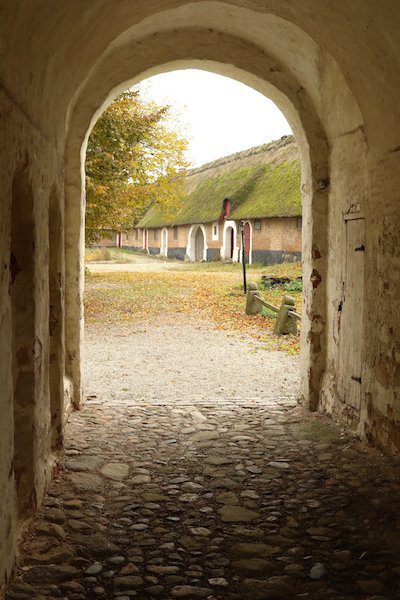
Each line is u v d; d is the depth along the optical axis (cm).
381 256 492
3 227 282
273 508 412
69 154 602
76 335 633
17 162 315
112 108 1366
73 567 333
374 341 510
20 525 362
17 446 378
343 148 579
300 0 464
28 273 384
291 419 627
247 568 336
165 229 4378
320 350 656
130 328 1289
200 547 360
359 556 348
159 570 332
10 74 292
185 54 618
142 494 435
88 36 439
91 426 590
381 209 489
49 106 409
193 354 1039
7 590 302
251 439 561
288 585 319
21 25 285
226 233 3431
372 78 449
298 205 2784
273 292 1795
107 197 1516
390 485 440
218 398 734
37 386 394
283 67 629
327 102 591
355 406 565
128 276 2406
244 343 1138
